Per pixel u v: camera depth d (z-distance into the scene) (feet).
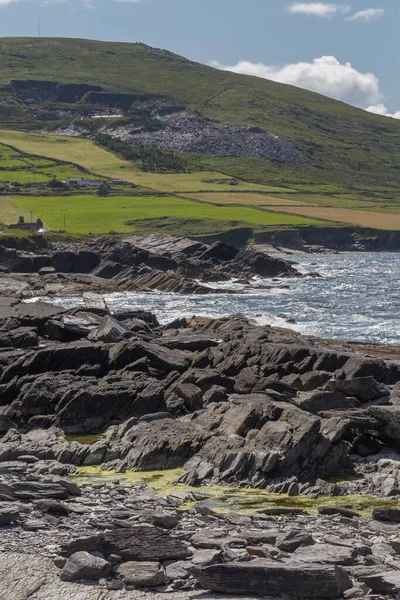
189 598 73.26
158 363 193.67
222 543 84.38
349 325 361.92
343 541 88.12
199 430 137.80
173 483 122.11
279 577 73.15
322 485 119.24
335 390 155.33
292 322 365.20
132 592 74.49
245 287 575.38
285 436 127.34
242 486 120.98
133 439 138.82
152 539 83.10
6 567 79.56
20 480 114.93
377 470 128.57
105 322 242.58
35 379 179.42
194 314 408.26
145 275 577.43
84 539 81.46
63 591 75.05
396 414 135.74
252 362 196.44
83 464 134.41
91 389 164.04
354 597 72.23
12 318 259.39
